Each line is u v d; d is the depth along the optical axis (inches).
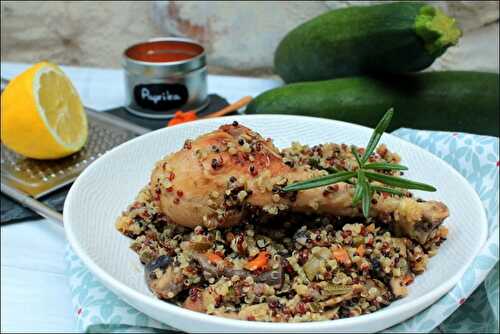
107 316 15.2
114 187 17.2
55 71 21.4
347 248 15.2
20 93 20.4
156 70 23.5
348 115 22.0
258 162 15.3
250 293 14.6
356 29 22.2
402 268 15.2
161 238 16.1
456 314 16.4
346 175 15.2
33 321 16.8
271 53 28.4
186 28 28.4
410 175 17.8
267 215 15.6
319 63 23.5
